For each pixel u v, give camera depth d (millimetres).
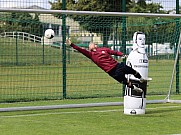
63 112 38625
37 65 63281
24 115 36906
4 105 43531
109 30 56469
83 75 71500
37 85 60312
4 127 31156
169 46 62688
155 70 76438
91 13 38844
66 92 52688
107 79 68688
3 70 66562
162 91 55125
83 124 32219
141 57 36375
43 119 34719
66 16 50750
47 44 58406
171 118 34906
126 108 36969
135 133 28750
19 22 55875
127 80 35938
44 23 54719
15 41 58469
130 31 64312
